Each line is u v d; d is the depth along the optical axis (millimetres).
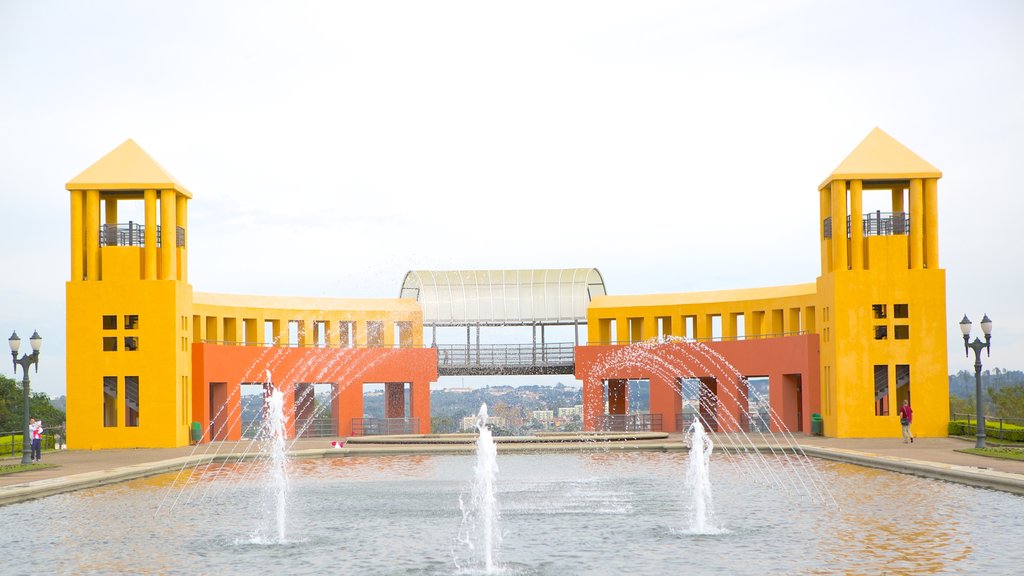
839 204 43969
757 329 52719
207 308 49469
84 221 44188
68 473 30312
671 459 37375
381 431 53469
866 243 44188
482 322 56500
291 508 23984
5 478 28641
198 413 47344
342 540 19656
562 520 22016
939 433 43062
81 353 43594
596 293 59562
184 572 16719
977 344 34781
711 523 21094
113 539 19734
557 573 16516
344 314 54625
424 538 19891
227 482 29828
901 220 44156
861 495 24500
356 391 53469
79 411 43375
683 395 53281
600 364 54969
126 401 44219
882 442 40062
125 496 26266
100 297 43750
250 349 50406
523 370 56469
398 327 59594
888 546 17922
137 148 45156
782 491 26016
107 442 43312
